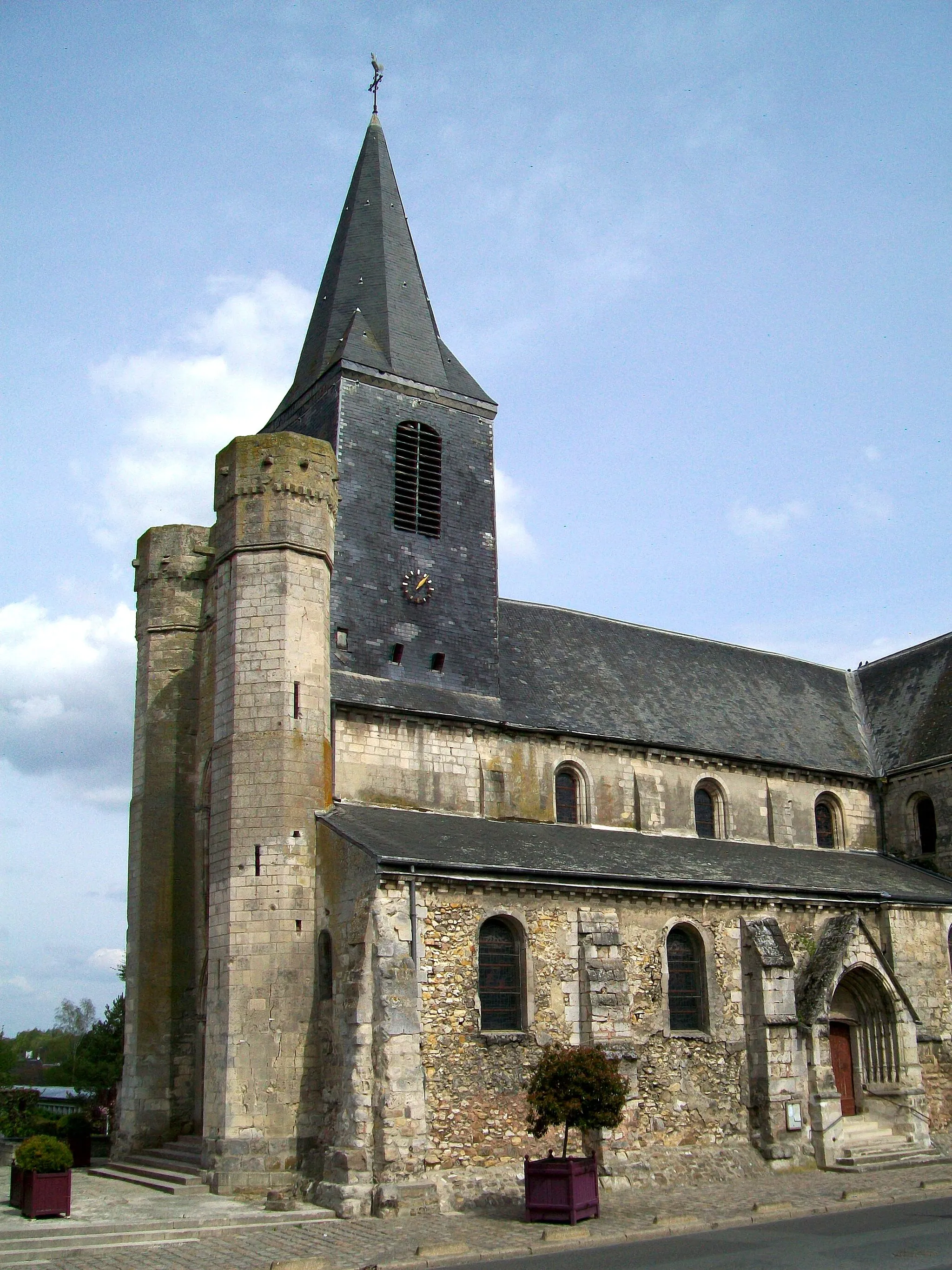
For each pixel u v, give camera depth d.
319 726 26.81
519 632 35.94
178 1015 29.08
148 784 30.34
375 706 29.09
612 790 33.16
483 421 35.22
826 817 38.31
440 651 31.78
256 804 25.75
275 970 24.70
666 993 27.19
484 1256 17.58
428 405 34.03
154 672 31.09
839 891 30.95
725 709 38.41
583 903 26.50
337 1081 23.27
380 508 32.03
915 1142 28.89
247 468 27.80
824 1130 27.44
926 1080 30.58
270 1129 23.77
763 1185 24.88
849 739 40.94
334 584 30.33
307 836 25.83
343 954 23.97
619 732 33.69
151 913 29.48
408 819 28.06
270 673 26.52
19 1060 101.44
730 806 35.44
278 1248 18.41
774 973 28.12
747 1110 27.48
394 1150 21.59
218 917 25.64
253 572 27.23
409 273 36.44
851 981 30.36
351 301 35.47
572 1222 20.20
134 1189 24.67
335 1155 22.16
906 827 38.31
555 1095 21.02
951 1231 18.66
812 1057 27.95
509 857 26.25
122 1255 18.06
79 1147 29.59
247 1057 24.20
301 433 34.44
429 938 23.81
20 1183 21.30
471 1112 23.31
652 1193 23.72
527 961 25.23
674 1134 26.06
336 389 32.75
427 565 32.41
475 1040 23.83
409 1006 22.61
